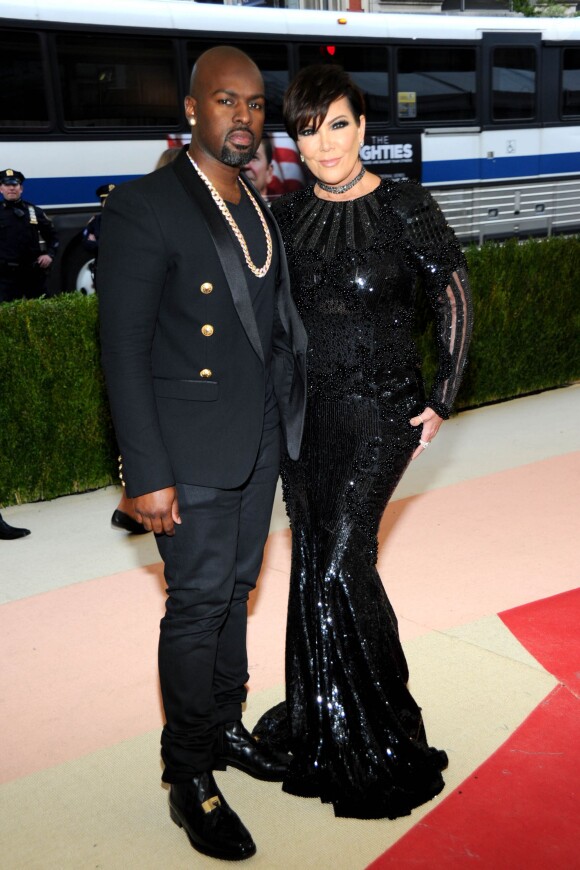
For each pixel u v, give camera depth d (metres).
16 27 9.77
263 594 4.22
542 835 2.53
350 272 2.63
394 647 2.81
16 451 5.60
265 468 2.71
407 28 12.75
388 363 2.71
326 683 2.75
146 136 10.69
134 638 3.86
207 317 2.43
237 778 2.90
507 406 7.77
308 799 2.78
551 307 8.01
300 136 2.63
